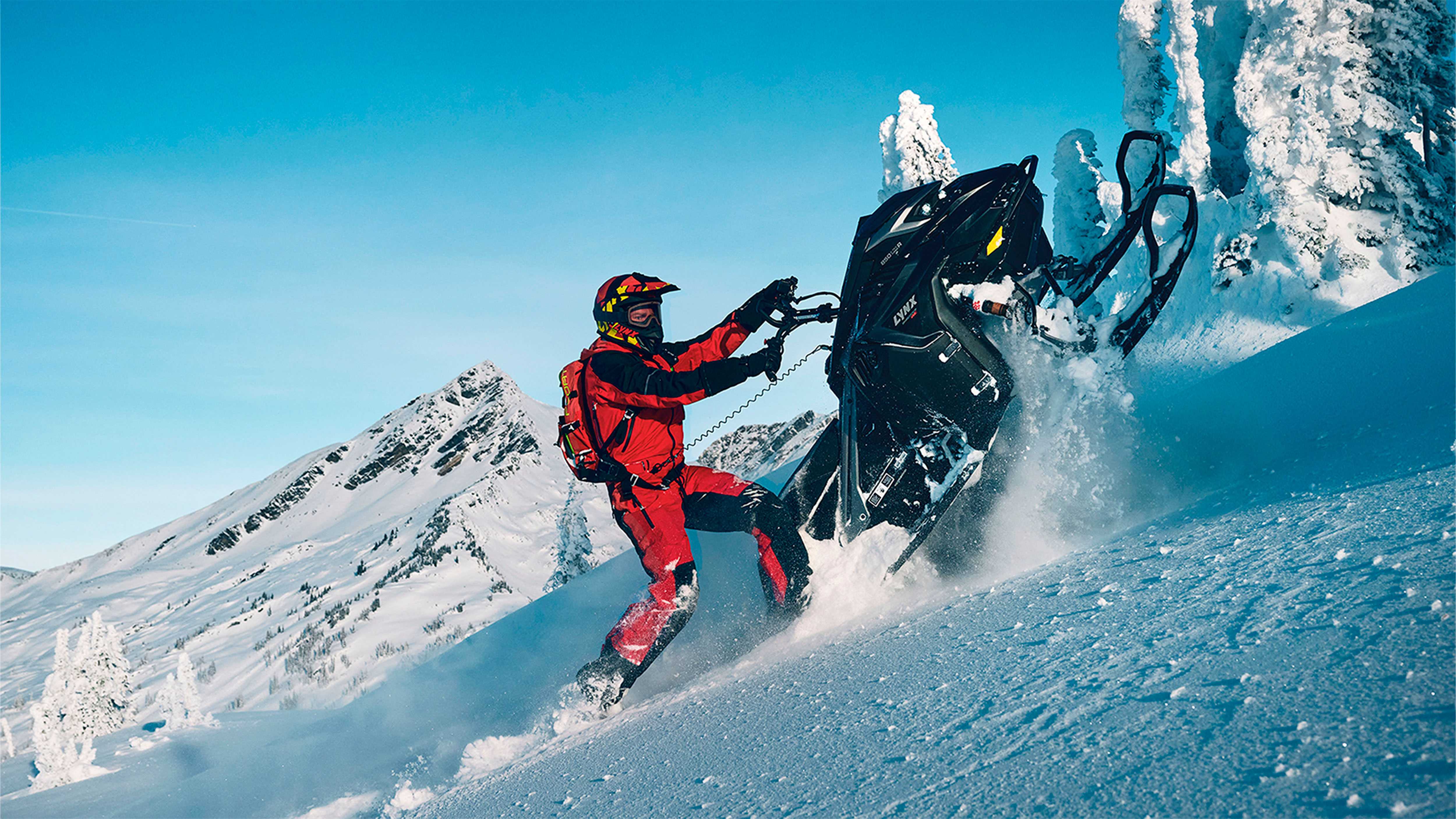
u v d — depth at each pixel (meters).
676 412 4.14
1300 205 28.80
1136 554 2.75
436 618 118.31
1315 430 3.90
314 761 4.91
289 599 161.00
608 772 2.36
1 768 46.72
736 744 2.19
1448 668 1.26
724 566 5.45
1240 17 35.38
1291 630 1.64
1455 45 27.30
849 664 2.64
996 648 2.21
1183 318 31.92
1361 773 1.08
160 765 15.23
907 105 32.56
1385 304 7.65
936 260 4.18
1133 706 1.56
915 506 4.28
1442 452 2.58
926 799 1.45
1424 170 27.72
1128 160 34.97
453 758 3.81
